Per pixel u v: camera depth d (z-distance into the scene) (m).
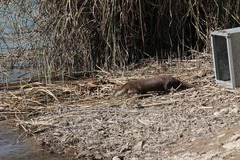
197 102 12.50
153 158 10.24
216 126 10.98
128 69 16.03
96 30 16.36
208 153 9.80
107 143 11.20
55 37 16.23
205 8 16.56
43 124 12.58
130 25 16.39
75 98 14.06
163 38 16.78
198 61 15.97
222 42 13.55
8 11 16.98
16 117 13.26
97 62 16.45
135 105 12.86
